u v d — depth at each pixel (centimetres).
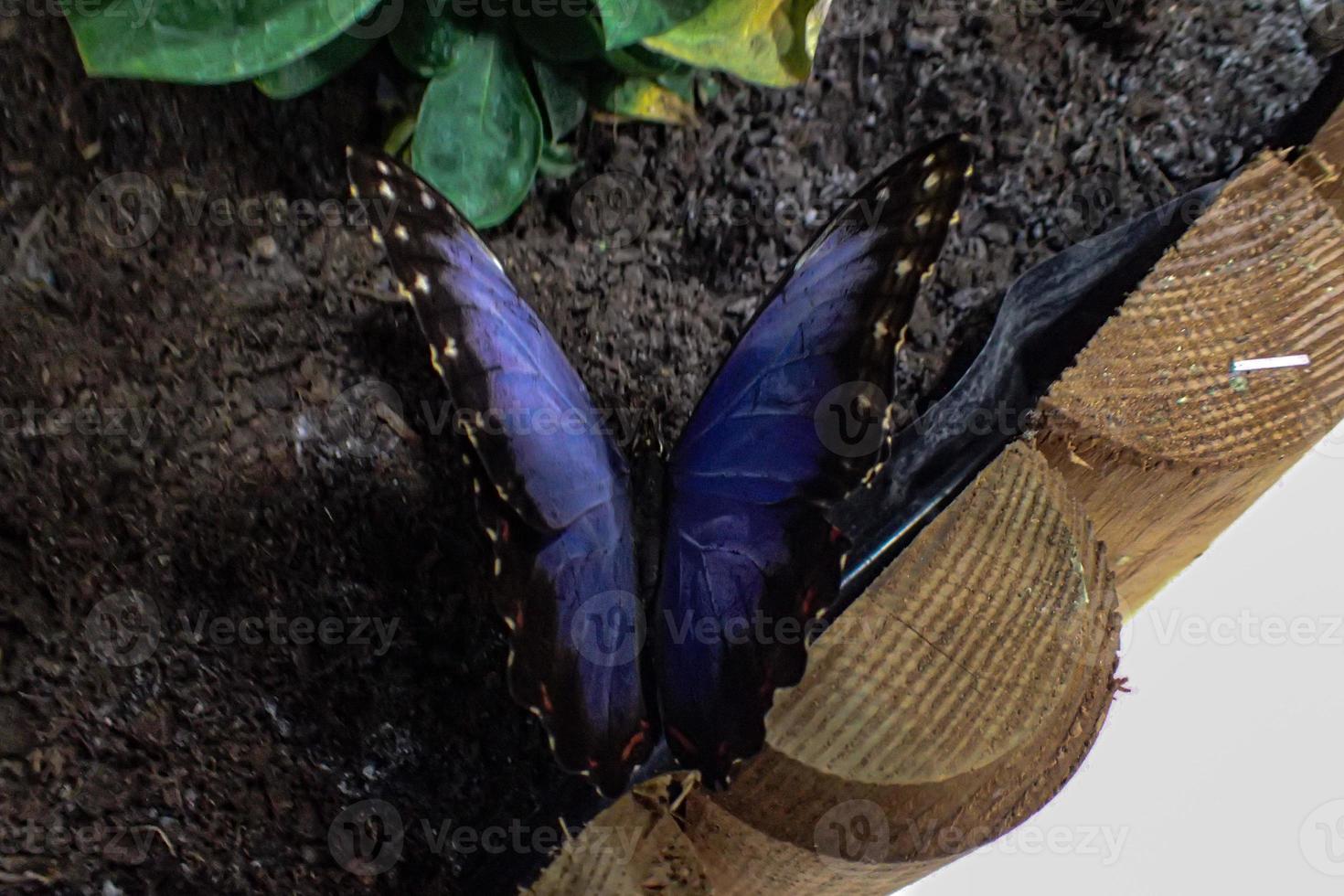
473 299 37
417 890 40
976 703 38
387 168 36
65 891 40
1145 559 43
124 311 40
